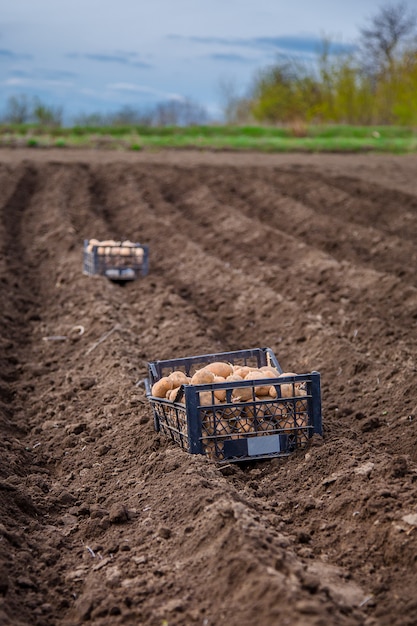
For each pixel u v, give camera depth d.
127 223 36.16
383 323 19.77
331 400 16.25
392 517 10.66
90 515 11.80
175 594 9.25
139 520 11.33
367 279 23.77
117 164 51.28
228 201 39.94
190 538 10.27
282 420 13.07
